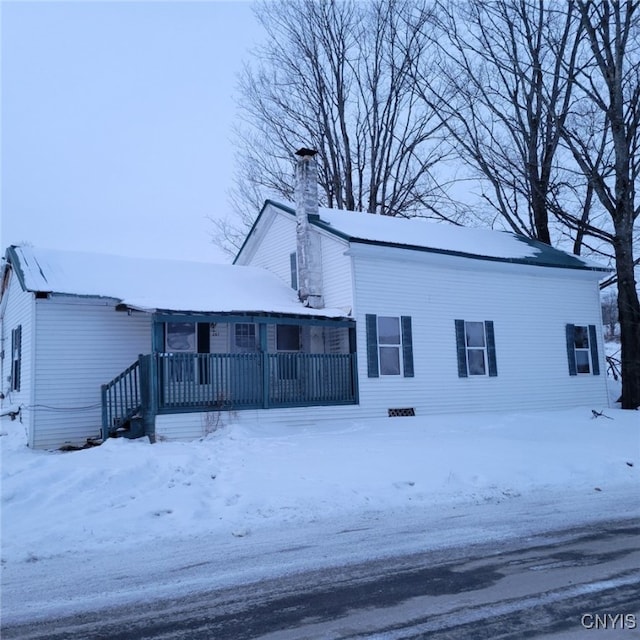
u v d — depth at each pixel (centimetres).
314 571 554
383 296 1702
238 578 538
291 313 1527
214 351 1672
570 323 2080
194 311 1398
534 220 2538
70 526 698
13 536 668
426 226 2112
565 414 1728
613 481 990
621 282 2012
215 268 1917
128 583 530
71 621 450
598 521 735
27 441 1422
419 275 1780
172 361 1383
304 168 1797
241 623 438
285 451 1147
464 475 966
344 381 1619
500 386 1886
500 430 1442
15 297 1717
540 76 2409
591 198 2406
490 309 1909
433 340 1777
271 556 601
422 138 3309
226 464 1032
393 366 1709
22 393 1538
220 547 634
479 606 461
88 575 552
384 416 1661
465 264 1848
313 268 1744
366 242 1638
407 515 765
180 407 1378
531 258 1988
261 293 1772
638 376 1948
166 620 448
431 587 506
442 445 1218
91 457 1074
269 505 787
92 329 1512
